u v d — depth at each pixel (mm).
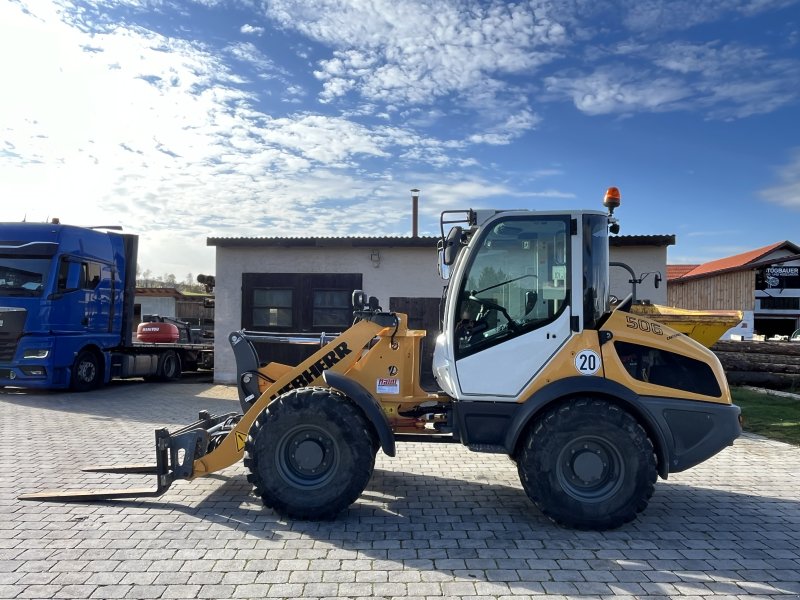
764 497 5430
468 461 6586
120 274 13328
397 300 12953
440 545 4176
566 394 4543
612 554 4055
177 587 3494
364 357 5371
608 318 4789
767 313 33969
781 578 3721
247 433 5012
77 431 7906
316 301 13164
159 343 15203
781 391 11625
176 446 5008
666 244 12102
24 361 11039
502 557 3980
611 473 4477
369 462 4609
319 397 4641
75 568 3736
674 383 4660
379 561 3889
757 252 34781
